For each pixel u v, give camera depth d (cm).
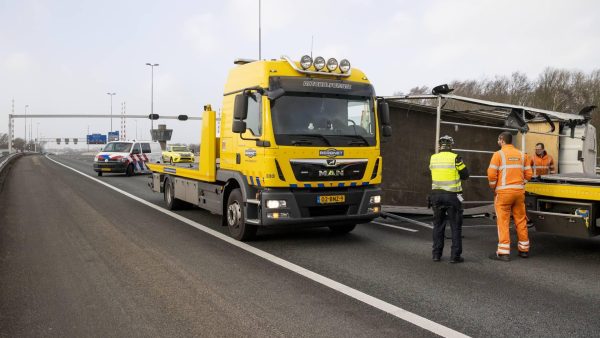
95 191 1538
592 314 453
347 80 772
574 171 1234
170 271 589
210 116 877
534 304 480
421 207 1134
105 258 650
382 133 805
